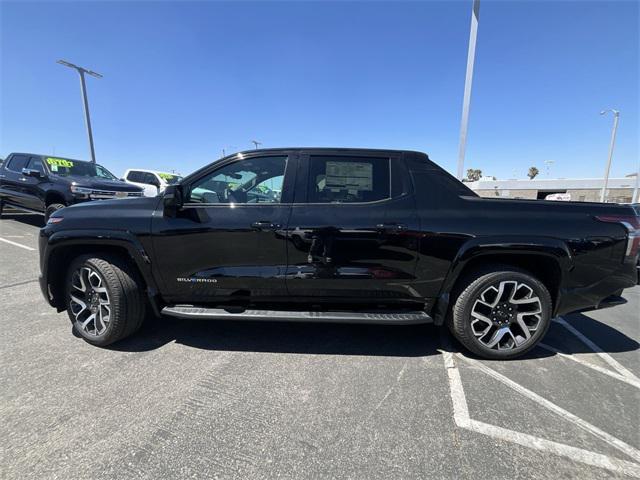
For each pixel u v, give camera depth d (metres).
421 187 3.06
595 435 2.19
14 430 2.11
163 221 3.03
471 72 8.70
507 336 3.11
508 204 3.02
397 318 3.00
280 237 2.98
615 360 3.18
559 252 2.88
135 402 2.41
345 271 3.00
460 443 2.09
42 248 3.18
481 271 3.00
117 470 1.85
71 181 8.09
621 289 3.01
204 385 2.63
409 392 2.60
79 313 3.24
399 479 1.83
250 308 3.17
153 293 3.14
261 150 3.18
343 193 3.07
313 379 2.75
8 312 3.93
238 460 1.93
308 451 2.01
